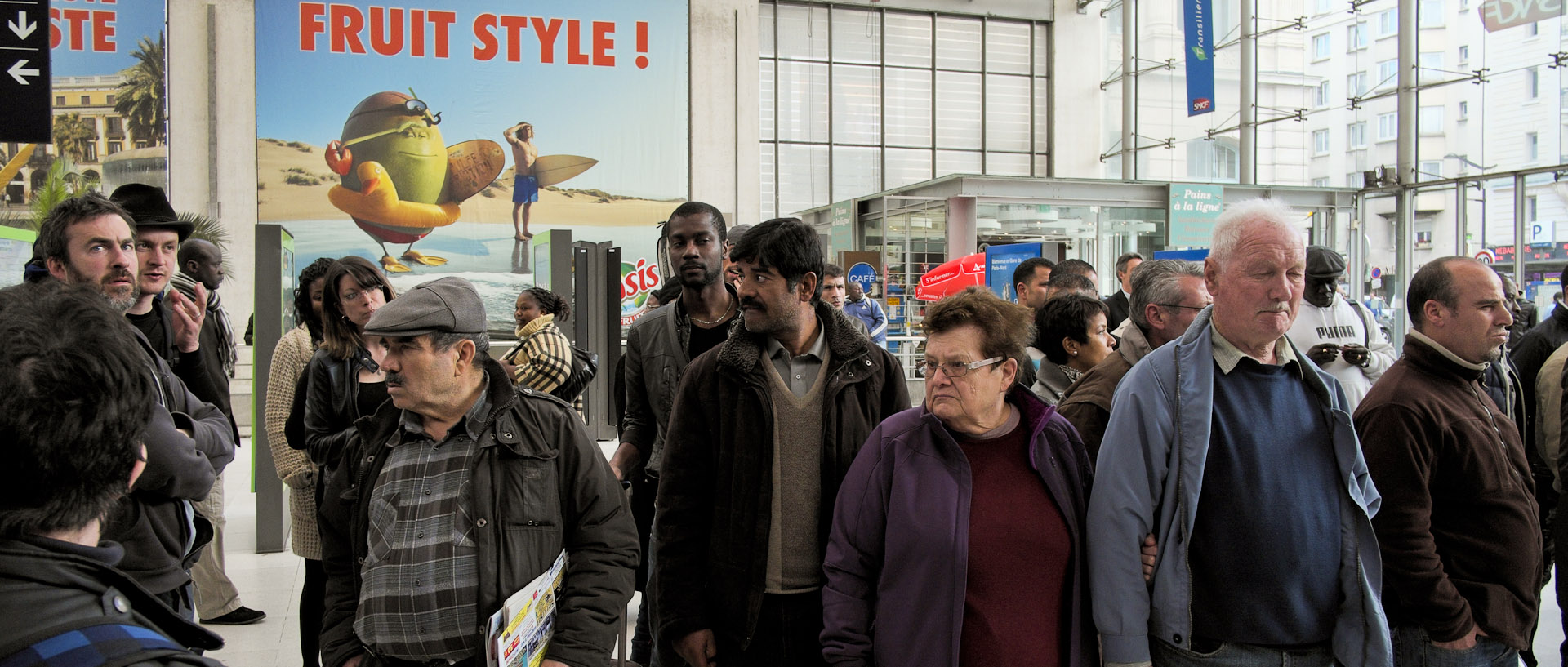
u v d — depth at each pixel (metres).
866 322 7.48
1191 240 12.20
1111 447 1.90
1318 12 12.11
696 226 2.72
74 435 0.88
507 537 1.67
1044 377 3.03
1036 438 1.86
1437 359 2.15
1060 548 1.82
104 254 1.99
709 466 2.14
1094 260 12.12
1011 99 16.66
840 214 13.96
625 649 2.78
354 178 12.50
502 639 1.53
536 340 3.12
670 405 2.75
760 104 15.07
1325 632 1.86
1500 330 2.14
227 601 4.02
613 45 13.40
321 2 12.29
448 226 12.90
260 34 12.06
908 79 16.22
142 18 11.62
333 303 2.80
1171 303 2.55
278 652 3.68
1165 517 1.87
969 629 1.76
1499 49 9.59
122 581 0.92
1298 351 1.96
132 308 2.49
